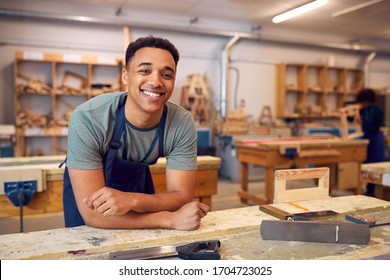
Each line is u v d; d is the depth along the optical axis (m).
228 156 6.02
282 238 1.13
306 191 1.58
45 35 5.41
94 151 1.24
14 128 4.91
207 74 6.58
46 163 2.29
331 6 4.13
